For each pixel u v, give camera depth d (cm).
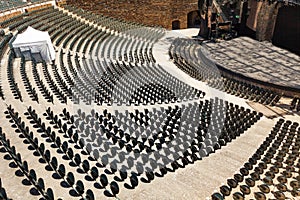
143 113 1359
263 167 989
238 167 995
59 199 708
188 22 3459
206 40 2908
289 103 1683
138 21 3250
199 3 2934
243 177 931
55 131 1053
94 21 2855
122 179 857
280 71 2092
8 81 1474
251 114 1447
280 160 1049
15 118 1089
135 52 2525
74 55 2098
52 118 1141
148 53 2564
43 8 2673
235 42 2750
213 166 985
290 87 1805
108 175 868
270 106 1619
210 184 890
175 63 2375
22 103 1259
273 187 898
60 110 1236
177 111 1393
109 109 1362
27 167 809
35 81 1517
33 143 935
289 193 889
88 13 2969
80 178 826
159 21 3291
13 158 852
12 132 1016
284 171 969
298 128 1306
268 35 2677
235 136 1219
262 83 1916
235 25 2916
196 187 869
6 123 1077
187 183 882
